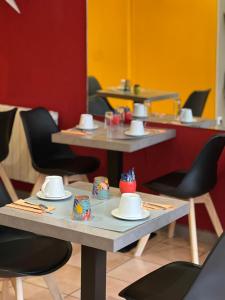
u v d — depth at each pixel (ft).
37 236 12.63
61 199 11.76
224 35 15.78
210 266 9.61
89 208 10.85
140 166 17.28
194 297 9.66
